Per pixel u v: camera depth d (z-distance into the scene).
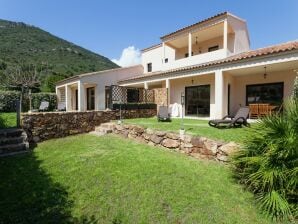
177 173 5.93
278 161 4.34
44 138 10.14
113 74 19.97
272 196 4.21
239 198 4.82
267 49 12.90
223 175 5.85
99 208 4.52
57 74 38.62
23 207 4.48
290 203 4.16
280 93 13.27
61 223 4.06
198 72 13.42
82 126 11.73
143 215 4.31
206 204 4.62
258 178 4.51
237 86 15.48
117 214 4.35
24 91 25.27
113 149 8.14
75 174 5.93
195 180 5.56
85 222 4.12
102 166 6.38
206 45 18.28
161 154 7.59
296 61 9.80
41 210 4.41
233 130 8.52
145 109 15.55
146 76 16.92
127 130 10.46
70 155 7.48
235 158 5.19
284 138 4.39
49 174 5.99
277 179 4.24
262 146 4.68
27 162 7.00
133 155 7.34
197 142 7.32
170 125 10.13
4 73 30.05
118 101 15.03
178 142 7.96
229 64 11.77
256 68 12.20
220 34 16.89
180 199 4.78
